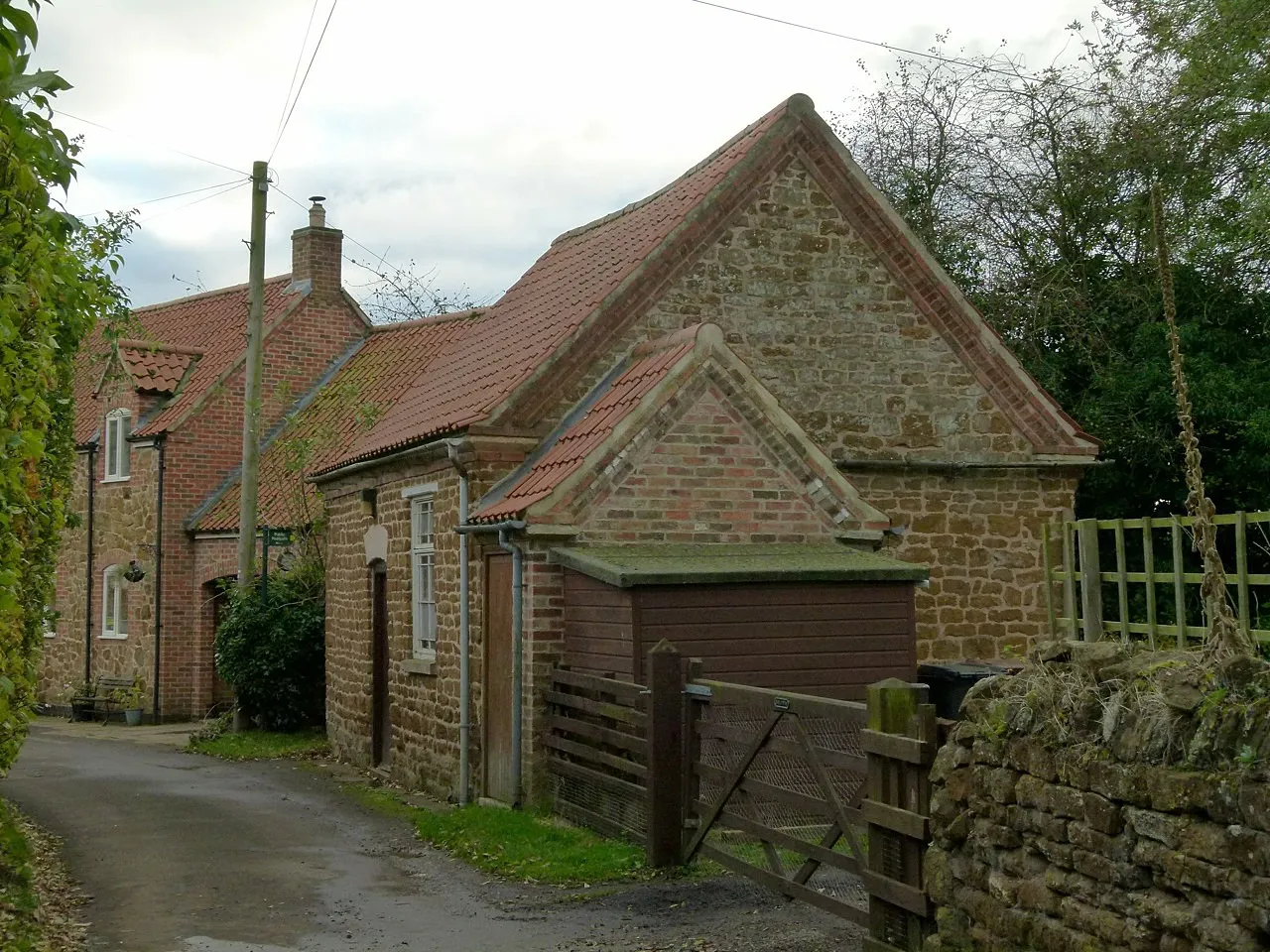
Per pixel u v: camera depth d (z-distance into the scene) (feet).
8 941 25.00
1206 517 19.47
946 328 54.60
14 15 17.37
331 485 66.13
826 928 27.94
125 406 95.09
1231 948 16.37
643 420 43.68
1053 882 19.84
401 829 43.24
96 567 97.55
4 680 20.63
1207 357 70.13
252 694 74.38
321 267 98.48
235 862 37.52
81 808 47.78
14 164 19.62
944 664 50.21
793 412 52.39
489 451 47.21
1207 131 76.38
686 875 33.30
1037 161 86.58
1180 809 17.35
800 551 43.62
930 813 23.31
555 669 42.24
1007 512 54.80
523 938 28.37
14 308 20.53
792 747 28.84
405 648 55.42
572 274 58.03
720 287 51.65
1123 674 19.26
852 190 53.72
